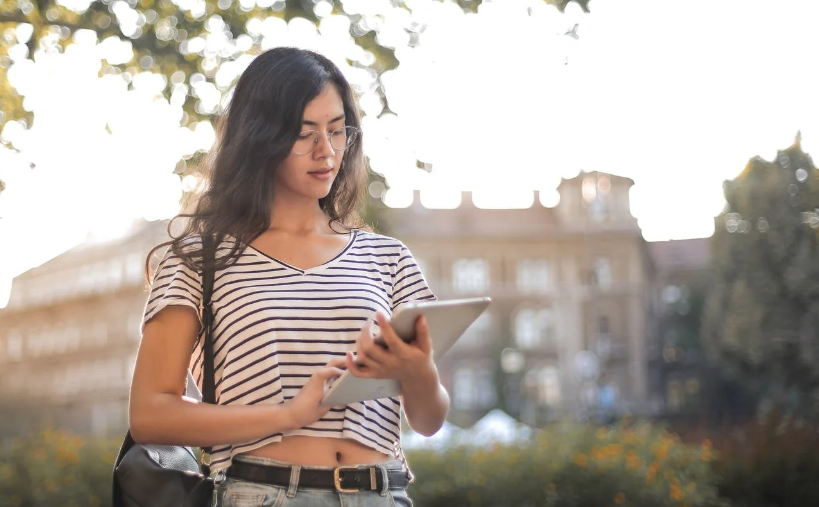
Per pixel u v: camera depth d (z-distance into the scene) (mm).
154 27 7863
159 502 2078
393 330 1827
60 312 41844
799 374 25234
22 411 34344
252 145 2203
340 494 2064
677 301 57094
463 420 16688
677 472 8359
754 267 25422
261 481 2047
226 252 2199
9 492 8883
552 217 60000
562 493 8031
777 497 8664
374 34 8055
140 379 2090
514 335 55094
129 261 38156
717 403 43969
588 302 58344
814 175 24078
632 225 58750
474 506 8195
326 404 1975
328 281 2201
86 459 9227
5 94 7852
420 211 59281
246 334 2107
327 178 2240
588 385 56938
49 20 7719
